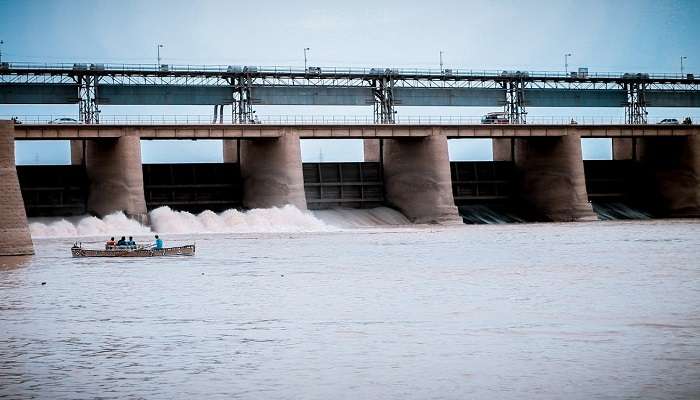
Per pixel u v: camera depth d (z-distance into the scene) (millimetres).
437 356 44688
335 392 38938
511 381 40188
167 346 47500
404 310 57812
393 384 39969
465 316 55281
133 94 153000
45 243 118188
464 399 37812
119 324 53625
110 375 41812
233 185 152000
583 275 75625
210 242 117625
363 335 49844
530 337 48719
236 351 46219
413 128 154625
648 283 69875
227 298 63688
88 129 135250
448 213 155000
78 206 142125
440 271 79750
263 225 142625
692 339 47750
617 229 138375
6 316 56594
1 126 96750
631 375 40875
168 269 83562
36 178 140250
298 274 78188
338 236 127875
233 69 156750
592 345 46594
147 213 138625
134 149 137125
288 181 145875
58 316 56500
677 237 119438
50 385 40250
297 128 147250
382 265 85625
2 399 38156
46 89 149000
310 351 46062
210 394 38781
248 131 144125
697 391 38531
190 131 141000
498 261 88375
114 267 85812
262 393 38875
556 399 37719
